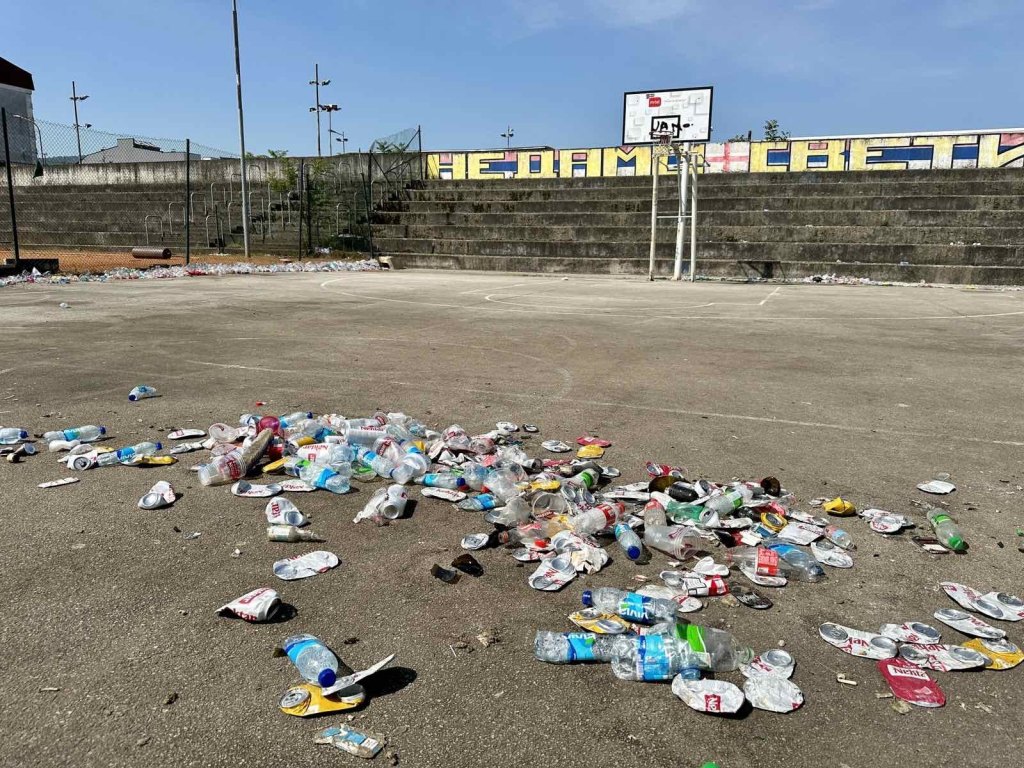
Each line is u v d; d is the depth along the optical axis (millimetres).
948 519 3316
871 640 2436
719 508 3406
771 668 2275
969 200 20609
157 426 4812
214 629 2467
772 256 20406
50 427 4770
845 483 3949
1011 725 2057
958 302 13594
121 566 2900
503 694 2154
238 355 7371
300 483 3771
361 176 26969
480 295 14266
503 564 2979
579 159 26562
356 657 2322
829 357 7703
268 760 1871
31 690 2137
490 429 4832
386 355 7461
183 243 27703
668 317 11016
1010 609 2648
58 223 29359
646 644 2328
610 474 3945
